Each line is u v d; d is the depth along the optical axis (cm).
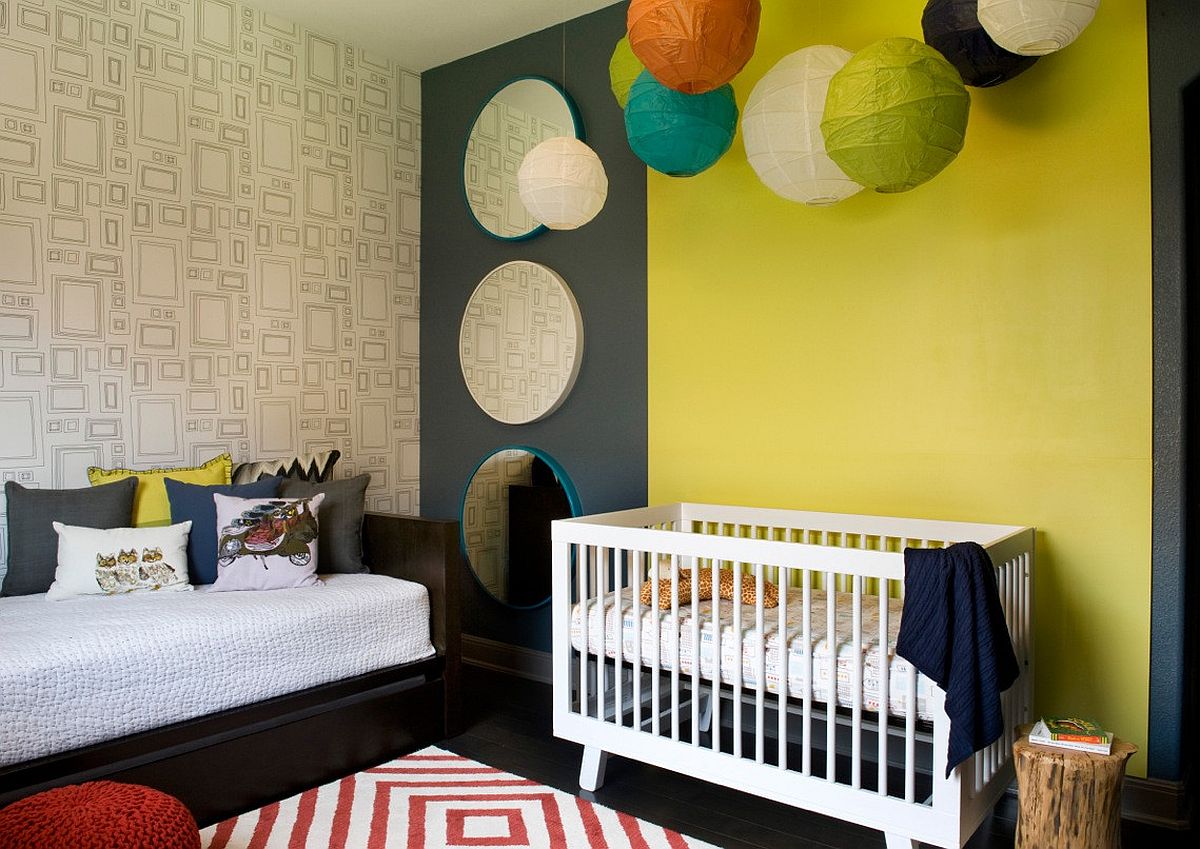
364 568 301
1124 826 216
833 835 210
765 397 286
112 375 288
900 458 259
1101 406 226
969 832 183
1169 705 217
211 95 315
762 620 207
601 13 329
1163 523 218
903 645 177
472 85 372
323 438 353
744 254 291
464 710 305
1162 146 218
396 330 383
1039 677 235
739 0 183
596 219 331
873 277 264
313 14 334
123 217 290
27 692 188
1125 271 223
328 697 247
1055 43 176
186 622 221
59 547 253
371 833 210
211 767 216
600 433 330
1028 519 237
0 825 154
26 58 267
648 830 212
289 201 340
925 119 187
